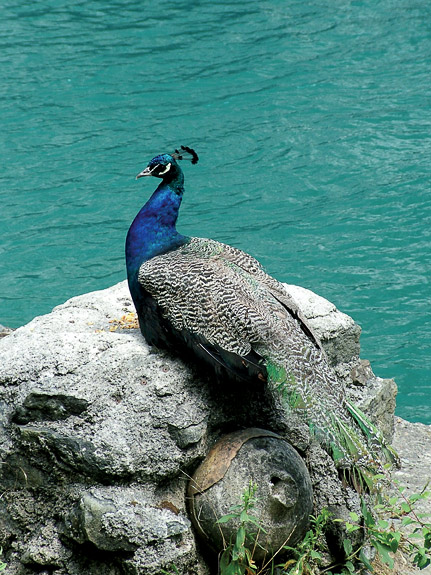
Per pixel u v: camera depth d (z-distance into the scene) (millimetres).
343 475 8164
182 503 7844
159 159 8625
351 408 8047
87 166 18781
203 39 25141
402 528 8797
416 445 10562
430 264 15812
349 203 17688
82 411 7797
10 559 7848
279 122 20562
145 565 7309
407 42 24734
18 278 15336
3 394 8023
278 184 18328
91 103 21453
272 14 26953
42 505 7844
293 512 7648
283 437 8414
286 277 15492
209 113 21016
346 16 26656
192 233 16688
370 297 14984
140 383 7945
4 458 7898
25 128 20281
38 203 17578
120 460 7551
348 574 8062
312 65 23406
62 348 8180
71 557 7602
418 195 17703
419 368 13297
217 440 8156
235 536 7539
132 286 8469
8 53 24156
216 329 7812
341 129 20203
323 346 9406
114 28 26047
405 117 20641
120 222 16953
